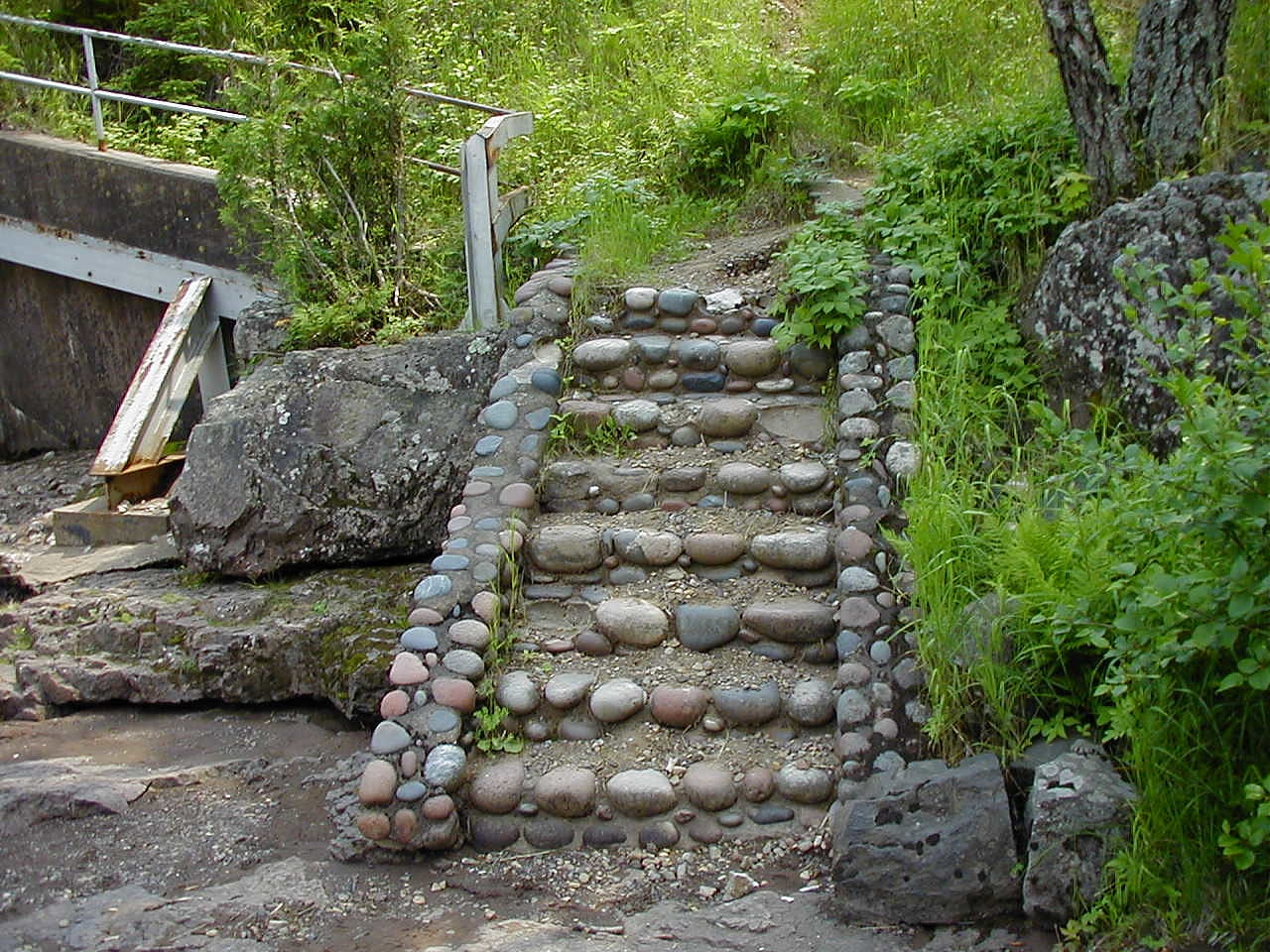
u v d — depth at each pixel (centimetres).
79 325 834
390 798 381
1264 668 296
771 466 479
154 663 500
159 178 741
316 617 493
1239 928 305
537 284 573
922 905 338
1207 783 319
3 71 883
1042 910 328
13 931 355
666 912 350
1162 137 495
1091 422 471
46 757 464
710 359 518
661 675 418
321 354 569
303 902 362
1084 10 495
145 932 351
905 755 368
